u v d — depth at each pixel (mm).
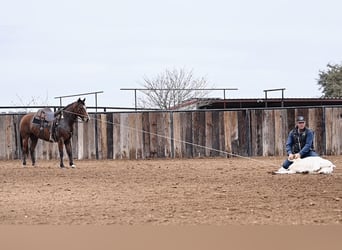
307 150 16922
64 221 8695
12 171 19172
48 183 14961
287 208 9820
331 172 16562
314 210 9555
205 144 26891
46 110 21625
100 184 14555
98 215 9289
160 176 16750
